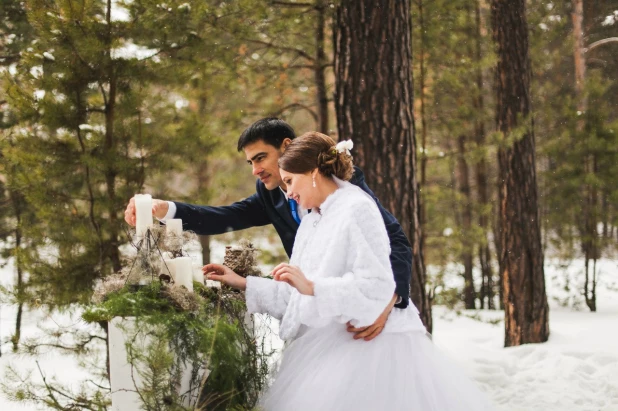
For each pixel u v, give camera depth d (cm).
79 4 421
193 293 218
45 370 530
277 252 813
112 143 443
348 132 461
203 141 464
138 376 207
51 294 412
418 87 739
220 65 603
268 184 276
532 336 726
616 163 997
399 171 457
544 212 1139
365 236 221
